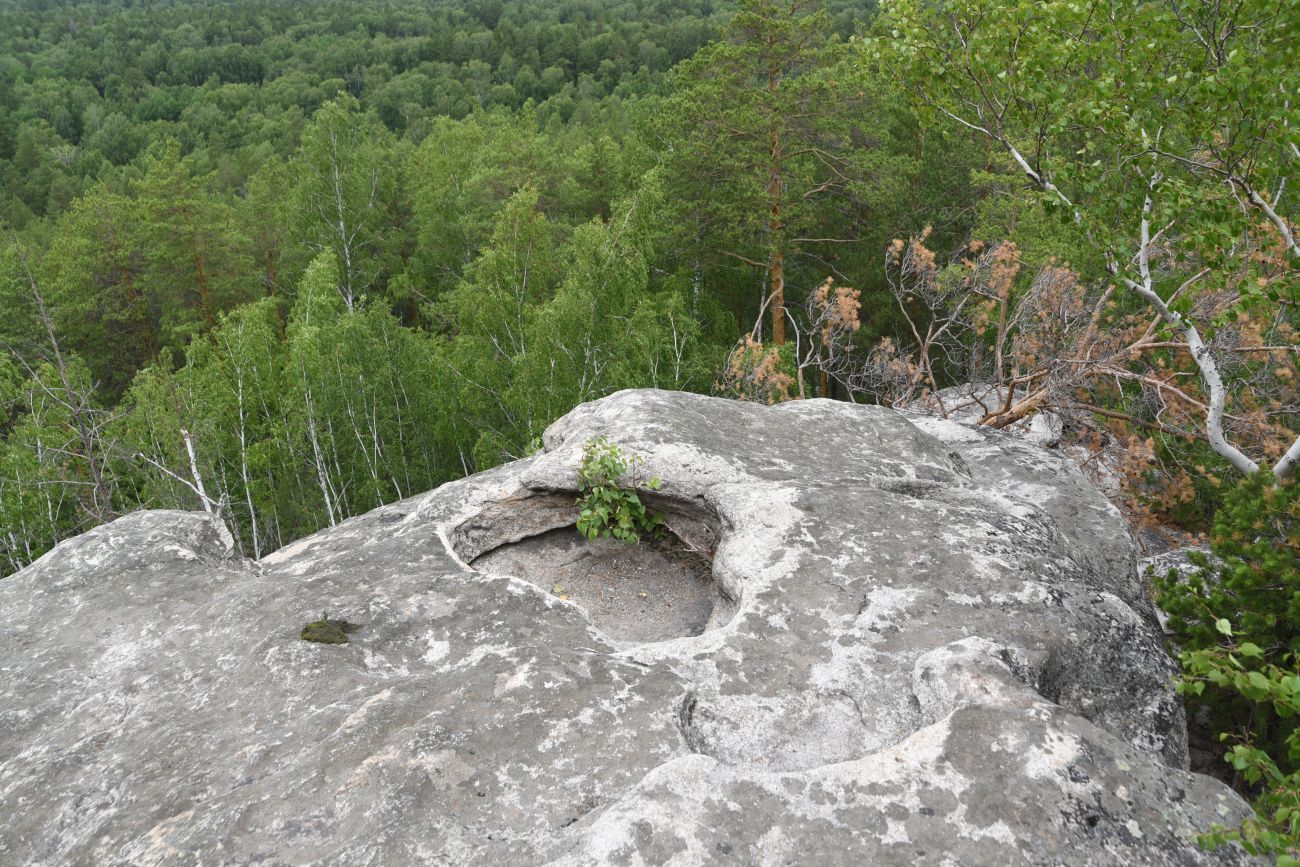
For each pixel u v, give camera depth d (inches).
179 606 188.4
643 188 818.8
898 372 565.9
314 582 187.5
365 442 911.7
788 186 907.4
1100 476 457.1
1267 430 406.6
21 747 150.0
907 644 152.6
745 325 1162.6
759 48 847.1
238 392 926.4
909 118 979.3
